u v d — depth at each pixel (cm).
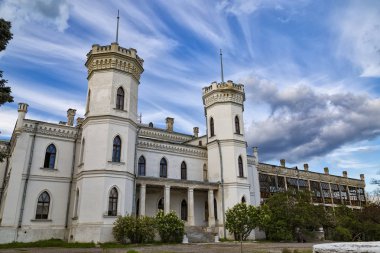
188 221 3203
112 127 2780
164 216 2705
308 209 3525
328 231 3916
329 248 645
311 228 3731
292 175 5272
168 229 2641
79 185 2714
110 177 2645
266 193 4669
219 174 3584
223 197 3481
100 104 2836
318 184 5728
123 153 2778
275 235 3244
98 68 2941
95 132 2761
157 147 3475
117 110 2847
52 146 2958
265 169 4841
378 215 4306
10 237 2544
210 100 3934
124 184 2697
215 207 3525
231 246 2370
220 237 3275
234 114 3822
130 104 2962
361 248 589
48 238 2700
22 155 2767
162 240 2672
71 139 3047
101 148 2705
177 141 4403
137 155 3303
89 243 2381
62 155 2962
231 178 3525
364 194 6562
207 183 3425
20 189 2684
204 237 2986
